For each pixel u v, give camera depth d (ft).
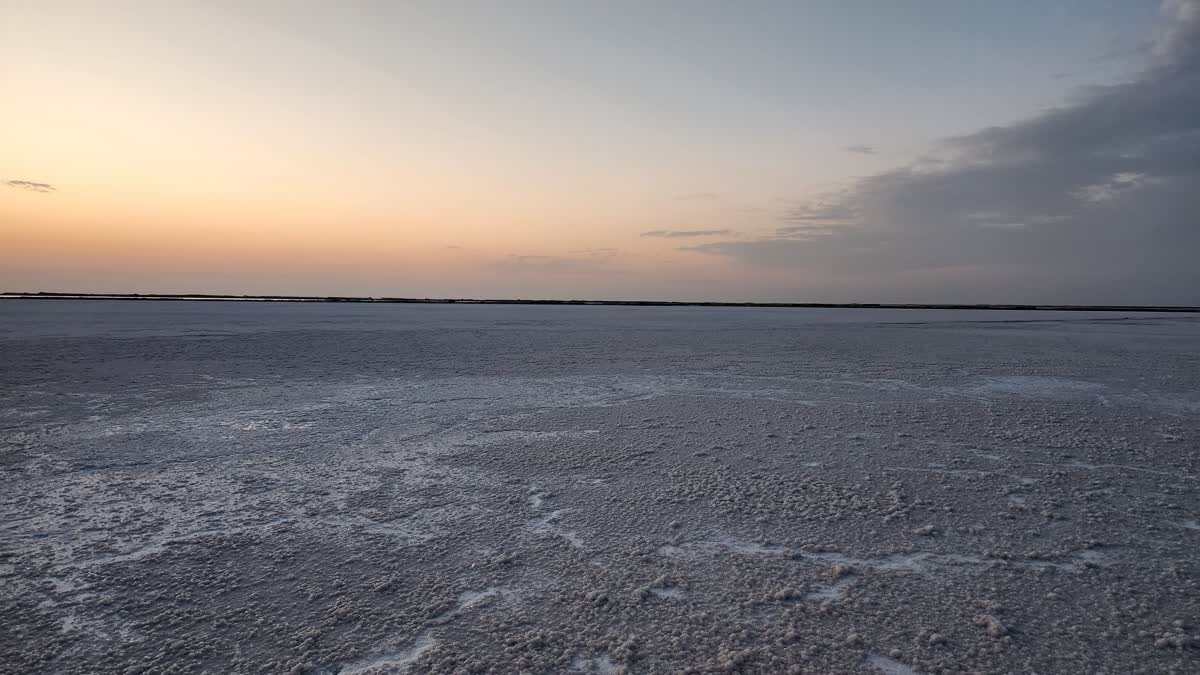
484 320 117.70
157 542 10.84
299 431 19.94
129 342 53.52
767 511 12.17
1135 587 8.93
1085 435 18.89
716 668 7.04
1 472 15.15
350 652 7.46
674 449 17.28
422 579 9.38
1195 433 19.19
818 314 188.65
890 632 7.77
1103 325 104.63
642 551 10.32
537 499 13.07
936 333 76.48
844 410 23.39
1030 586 8.99
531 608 8.48
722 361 41.50
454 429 20.24
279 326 82.94
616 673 6.97
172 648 7.57
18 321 91.81
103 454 16.92
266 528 11.51
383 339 61.21
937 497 12.98
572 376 33.71
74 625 8.12
